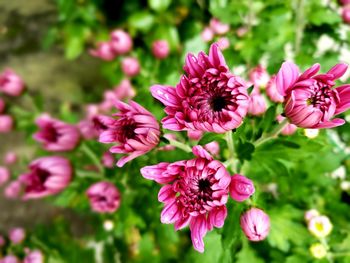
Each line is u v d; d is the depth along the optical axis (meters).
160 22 0.36
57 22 0.52
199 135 0.16
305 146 0.16
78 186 0.24
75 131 0.22
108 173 0.22
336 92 0.12
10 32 0.52
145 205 0.21
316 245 0.19
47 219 0.38
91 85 0.45
